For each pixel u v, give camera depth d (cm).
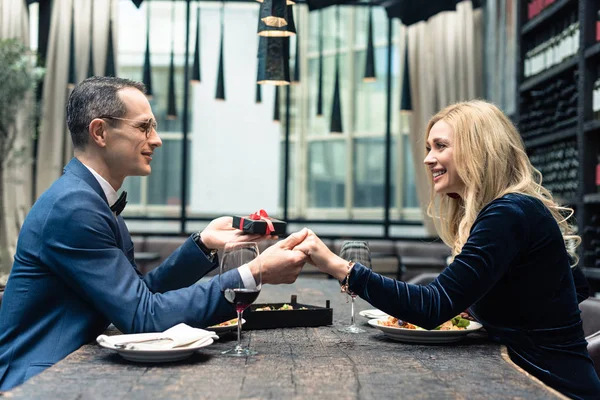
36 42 774
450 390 120
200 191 882
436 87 776
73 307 163
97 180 176
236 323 180
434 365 143
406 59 677
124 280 159
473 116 185
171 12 871
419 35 780
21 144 724
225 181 887
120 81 180
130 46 872
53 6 762
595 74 391
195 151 883
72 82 699
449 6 538
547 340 169
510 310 173
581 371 168
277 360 146
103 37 762
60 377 126
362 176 888
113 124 176
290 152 898
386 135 825
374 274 167
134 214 877
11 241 719
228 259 153
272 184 892
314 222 866
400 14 561
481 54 770
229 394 115
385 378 129
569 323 171
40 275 162
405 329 168
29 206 746
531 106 499
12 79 614
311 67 896
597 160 394
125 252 199
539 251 170
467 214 181
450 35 770
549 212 176
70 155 766
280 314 194
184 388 119
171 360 142
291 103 896
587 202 386
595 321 208
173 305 159
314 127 899
